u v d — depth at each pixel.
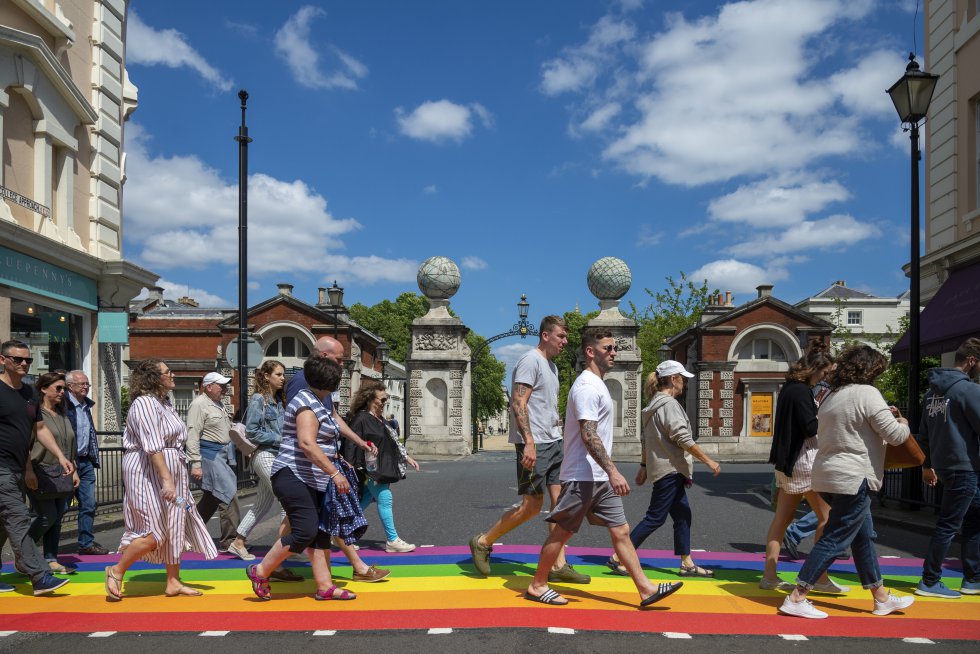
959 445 6.31
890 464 6.38
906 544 9.48
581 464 5.82
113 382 16.55
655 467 7.12
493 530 6.92
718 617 5.62
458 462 29.41
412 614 5.62
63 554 8.52
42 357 14.10
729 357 36.75
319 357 6.06
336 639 5.00
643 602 5.74
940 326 14.09
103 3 16.44
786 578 7.09
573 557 8.02
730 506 12.88
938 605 6.09
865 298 60.16
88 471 8.55
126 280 16.42
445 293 33.38
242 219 15.61
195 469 8.44
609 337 5.97
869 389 5.73
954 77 15.32
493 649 4.80
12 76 13.13
